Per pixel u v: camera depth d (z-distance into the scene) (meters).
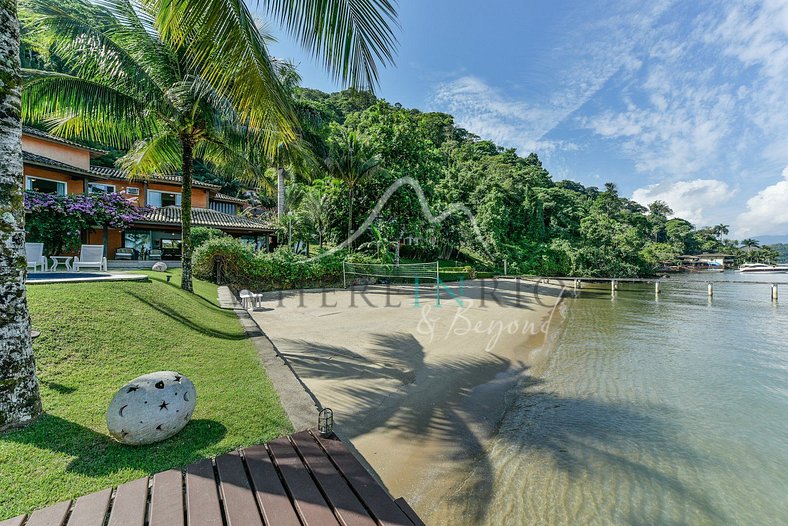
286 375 4.38
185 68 8.71
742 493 3.37
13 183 2.71
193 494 1.97
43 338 4.10
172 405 2.75
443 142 62.75
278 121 4.88
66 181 15.18
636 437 4.37
